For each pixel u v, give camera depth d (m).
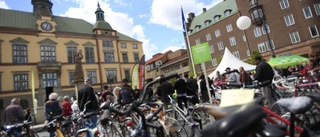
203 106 1.66
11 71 29.23
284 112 3.01
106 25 40.12
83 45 36.47
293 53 31.62
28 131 6.53
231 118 0.84
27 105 29.05
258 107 0.89
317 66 8.91
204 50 5.87
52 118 7.30
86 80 7.23
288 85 7.60
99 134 3.71
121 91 6.61
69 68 33.84
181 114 5.28
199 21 49.47
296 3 31.44
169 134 3.26
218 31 42.88
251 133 1.19
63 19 38.56
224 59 15.81
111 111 2.03
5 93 28.12
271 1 33.88
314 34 30.02
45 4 34.72
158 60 61.09
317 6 30.12
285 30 32.53
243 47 38.34
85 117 4.55
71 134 5.89
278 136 1.26
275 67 14.84
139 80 11.77
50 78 31.80
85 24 40.66
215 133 0.84
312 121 2.21
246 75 8.74
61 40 34.41
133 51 42.53
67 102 8.83
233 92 2.21
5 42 29.58
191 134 2.94
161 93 7.55
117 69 39.00
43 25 33.12
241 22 8.93
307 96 2.13
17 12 33.81
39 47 32.12
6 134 6.31
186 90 7.99
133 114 4.10
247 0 36.91
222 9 44.81
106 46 38.94
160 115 3.62
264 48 34.88
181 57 53.84
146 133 2.10
